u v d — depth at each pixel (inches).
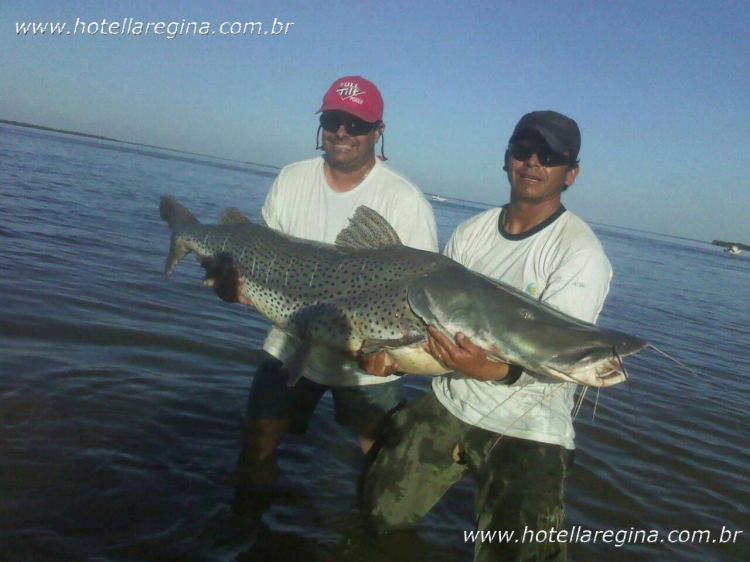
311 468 82.0
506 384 60.7
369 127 73.0
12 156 531.8
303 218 79.0
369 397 78.7
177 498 70.3
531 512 61.1
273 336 80.9
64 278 148.5
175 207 90.4
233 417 91.4
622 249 716.0
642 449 101.0
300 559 64.5
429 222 76.5
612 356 52.6
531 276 65.8
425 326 62.3
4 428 77.3
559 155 64.1
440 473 70.6
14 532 60.4
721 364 170.7
